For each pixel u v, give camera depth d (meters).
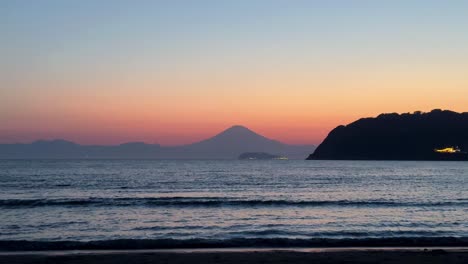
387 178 77.69
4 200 35.09
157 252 17.19
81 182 60.88
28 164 149.38
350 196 43.72
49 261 15.18
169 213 30.09
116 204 34.78
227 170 109.56
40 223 25.47
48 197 40.62
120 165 144.50
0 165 136.00
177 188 52.47
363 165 169.75
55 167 118.94
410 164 186.12
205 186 55.88
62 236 21.55
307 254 16.53
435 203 35.78
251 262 15.12
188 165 154.25
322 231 22.75
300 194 45.88
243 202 35.53
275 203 35.44
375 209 32.38
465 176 85.56
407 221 26.38
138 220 26.81
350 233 22.19
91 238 21.06
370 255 16.38
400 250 17.80
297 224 25.22
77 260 15.34
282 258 15.77
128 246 18.69
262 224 25.22
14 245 18.27
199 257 15.89
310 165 169.00
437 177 81.75
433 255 16.45
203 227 24.19
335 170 115.94
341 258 15.80
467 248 18.64
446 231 23.09
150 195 43.41
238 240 19.61
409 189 53.53
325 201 36.72
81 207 33.22
